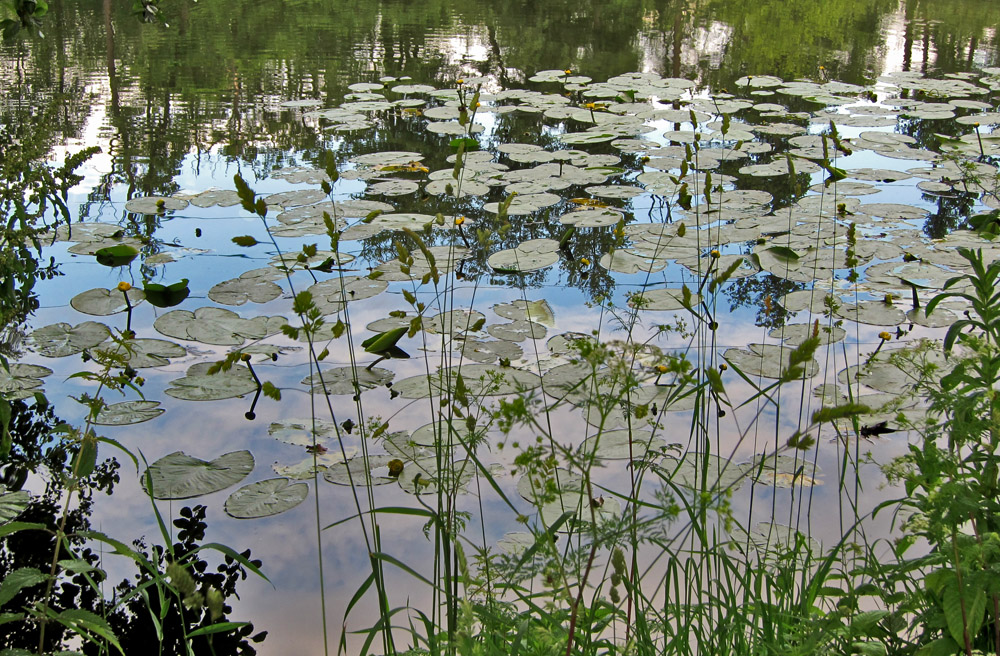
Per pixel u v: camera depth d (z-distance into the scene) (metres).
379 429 2.48
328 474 2.71
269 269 4.15
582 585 1.24
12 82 7.83
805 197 5.31
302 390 3.16
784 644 1.51
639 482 1.80
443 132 6.68
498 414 1.36
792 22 12.69
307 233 4.57
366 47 10.16
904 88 8.70
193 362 3.34
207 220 4.86
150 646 2.08
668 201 5.27
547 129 7.00
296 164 5.90
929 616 1.38
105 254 4.23
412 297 1.82
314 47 10.09
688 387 3.12
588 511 2.38
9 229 3.42
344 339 3.52
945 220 4.94
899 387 3.06
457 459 2.73
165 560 2.34
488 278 4.13
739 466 2.67
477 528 2.41
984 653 1.37
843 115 7.52
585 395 2.65
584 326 3.59
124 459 2.77
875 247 4.45
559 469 2.63
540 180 5.55
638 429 2.88
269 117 7.11
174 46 9.84
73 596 2.21
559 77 8.84
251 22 11.50
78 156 3.59
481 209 5.02
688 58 10.17
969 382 1.43
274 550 2.41
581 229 4.83
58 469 2.73
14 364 3.25
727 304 3.85
